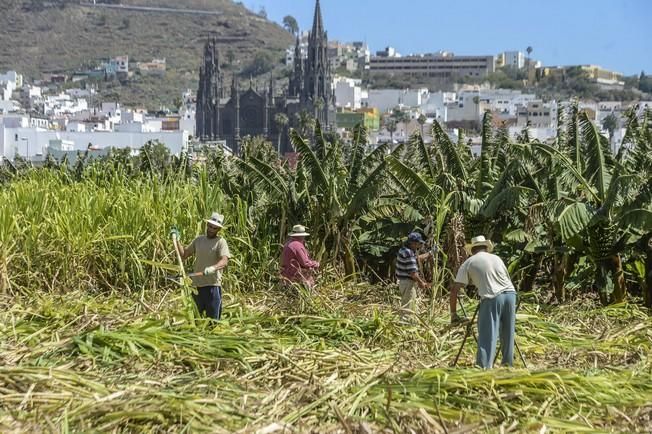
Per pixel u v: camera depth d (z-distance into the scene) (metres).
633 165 16.84
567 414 7.68
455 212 16.75
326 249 18.45
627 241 15.41
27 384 7.86
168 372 8.59
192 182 19.86
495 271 9.77
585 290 16.31
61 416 7.19
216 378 8.23
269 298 13.98
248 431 6.99
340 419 7.10
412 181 17.52
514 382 8.06
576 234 15.34
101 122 165.12
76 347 9.02
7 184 21.17
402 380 8.25
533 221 16.17
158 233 15.49
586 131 16.42
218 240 11.95
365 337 10.75
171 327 9.92
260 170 18.66
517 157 16.47
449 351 10.31
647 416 7.74
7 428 7.00
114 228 15.54
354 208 17.91
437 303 14.19
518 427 7.28
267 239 17.16
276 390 7.94
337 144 19.58
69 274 15.02
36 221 15.77
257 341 9.48
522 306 13.73
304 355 9.07
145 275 15.33
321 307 12.38
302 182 18.59
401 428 7.21
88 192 16.78
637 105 18.00
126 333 9.27
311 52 198.38
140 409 7.28
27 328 10.10
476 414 7.51
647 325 11.71
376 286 16.31
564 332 11.68
